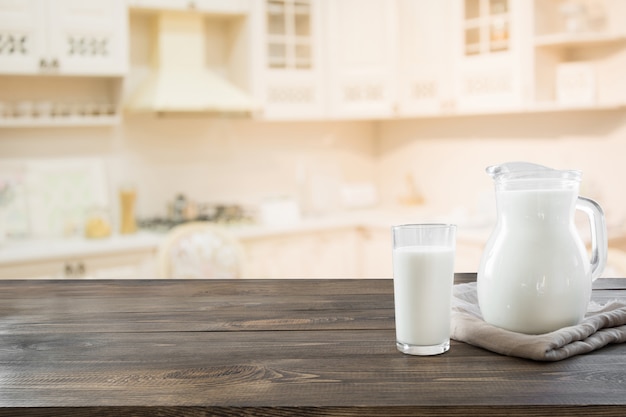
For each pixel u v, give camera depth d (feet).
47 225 13.61
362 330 4.11
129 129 14.57
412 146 16.85
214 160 15.51
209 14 14.48
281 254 14.23
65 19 12.64
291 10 14.93
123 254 12.60
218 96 13.97
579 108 12.71
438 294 3.61
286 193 16.44
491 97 13.66
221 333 4.12
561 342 3.54
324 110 15.35
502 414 2.98
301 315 4.48
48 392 3.24
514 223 3.81
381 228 14.67
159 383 3.32
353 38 15.20
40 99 13.75
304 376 3.36
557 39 12.62
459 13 14.05
